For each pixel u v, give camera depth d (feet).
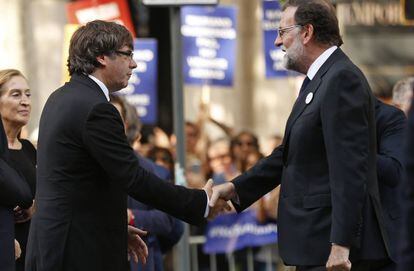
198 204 33.32
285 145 33.81
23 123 39.06
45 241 31.48
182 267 44.62
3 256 33.63
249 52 81.25
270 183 36.37
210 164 63.36
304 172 33.06
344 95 32.19
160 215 41.14
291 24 33.68
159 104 83.10
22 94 39.06
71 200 31.50
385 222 36.65
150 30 82.69
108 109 31.60
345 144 31.89
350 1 77.71
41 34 77.05
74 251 31.42
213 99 80.12
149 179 32.17
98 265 31.65
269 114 80.84
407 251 22.52
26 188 34.30
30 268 32.09
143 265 40.78
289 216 33.35
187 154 67.51
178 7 44.24
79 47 32.45
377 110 37.91
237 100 80.94
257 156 63.72
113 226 32.07
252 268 60.44
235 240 60.34
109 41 32.30
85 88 32.12
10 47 76.43
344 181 31.71
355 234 31.78
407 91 43.88
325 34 33.45
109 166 31.42
